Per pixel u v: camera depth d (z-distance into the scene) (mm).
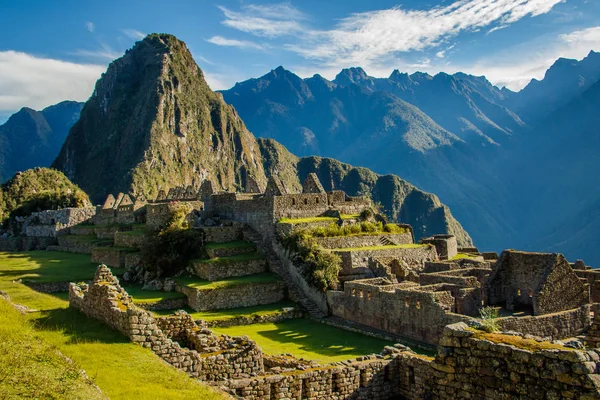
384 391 21828
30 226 113000
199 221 62719
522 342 14297
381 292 40031
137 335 19188
